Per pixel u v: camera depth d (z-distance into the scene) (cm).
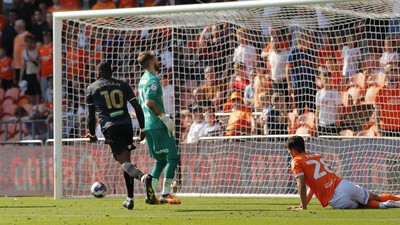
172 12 4466
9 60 6969
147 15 4541
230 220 2723
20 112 6738
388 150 4338
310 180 3269
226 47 5378
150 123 3647
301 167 3259
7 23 7000
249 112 4931
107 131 3164
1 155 5222
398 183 4316
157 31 5219
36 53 6881
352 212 3055
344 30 4994
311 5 4362
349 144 4416
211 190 4653
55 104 4609
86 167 4872
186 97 5181
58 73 4616
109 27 4950
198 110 5156
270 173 4528
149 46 5362
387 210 3139
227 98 5112
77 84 5719
